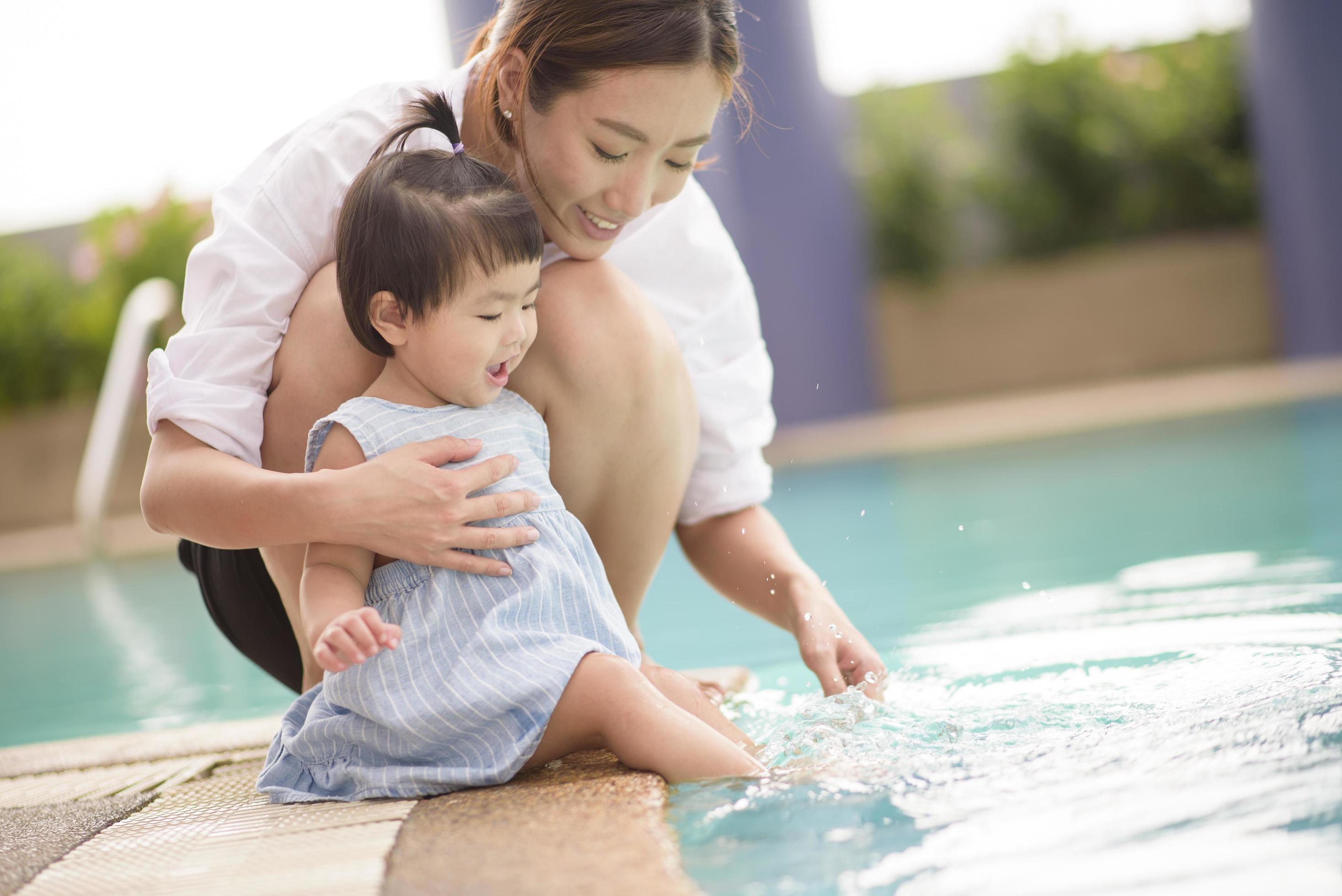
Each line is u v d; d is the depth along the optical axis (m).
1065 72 10.10
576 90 1.46
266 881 1.00
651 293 1.90
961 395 10.46
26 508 8.74
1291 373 7.83
